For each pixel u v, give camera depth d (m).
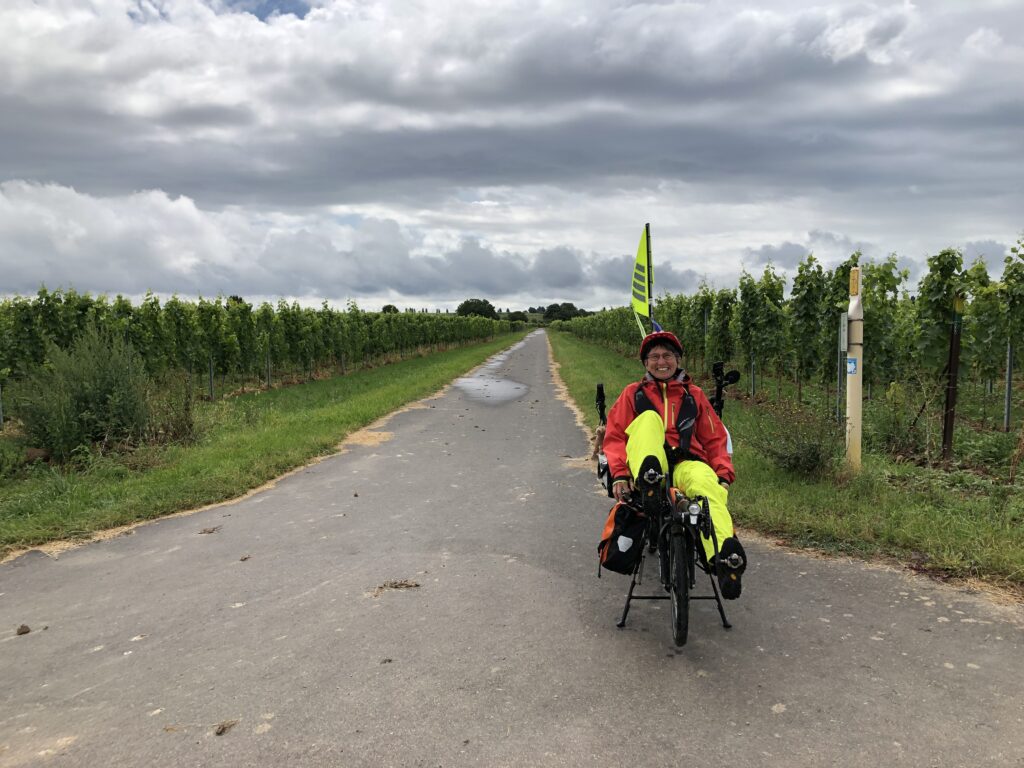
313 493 8.08
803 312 14.00
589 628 4.14
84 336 11.57
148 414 10.95
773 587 4.69
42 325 14.23
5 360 13.90
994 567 4.74
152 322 18.11
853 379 7.15
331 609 4.59
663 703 3.26
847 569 4.98
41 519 6.88
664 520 3.89
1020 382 16.39
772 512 6.03
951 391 8.41
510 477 8.61
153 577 5.40
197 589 5.09
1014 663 3.55
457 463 9.61
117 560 5.88
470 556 5.59
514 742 2.97
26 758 2.99
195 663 3.87
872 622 4.09
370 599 4.73
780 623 4.12
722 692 3.35
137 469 9.37
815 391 16.20
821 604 4.38
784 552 5.38
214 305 19.92
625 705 3.25
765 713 3.15
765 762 2.78
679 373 4.20
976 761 2.74
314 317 27.61
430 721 3.16
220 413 13.49
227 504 7.72
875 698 3.25
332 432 11.98
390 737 3.04
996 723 3.01
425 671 3.65
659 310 28.89
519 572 5.18
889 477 7.25
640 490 3.77
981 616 4.12
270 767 2.84
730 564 3.40
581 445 10.87
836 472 7.09
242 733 3.11
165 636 4.27
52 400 10.24
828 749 2.86
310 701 3.38
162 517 7.26
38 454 10.44
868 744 2.88
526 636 4.05
